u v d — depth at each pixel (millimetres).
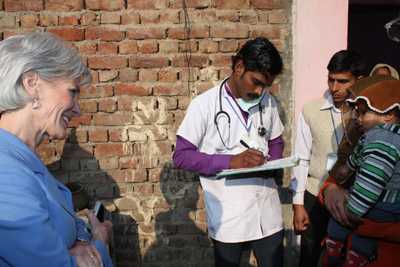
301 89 2787
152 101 2828
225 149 2207
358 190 1583
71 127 2832
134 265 3027
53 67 1120
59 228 1170
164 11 2756
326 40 2738
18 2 2699
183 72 2812
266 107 2277
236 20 2783
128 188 2922
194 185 2938
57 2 2711
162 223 2980
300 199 2561
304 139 2557
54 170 2871
